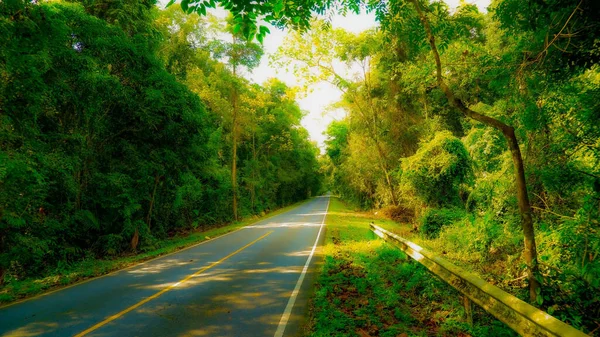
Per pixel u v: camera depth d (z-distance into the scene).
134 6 15.71
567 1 4.89
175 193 18.88
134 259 12.80
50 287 8.80
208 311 6.32
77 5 12.69
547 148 7.30
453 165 15.26
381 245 12.78
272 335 5.15
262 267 10.28
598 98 6.12
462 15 8.03
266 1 4.76
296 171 61.31
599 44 5.33
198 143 17.55
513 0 5.97
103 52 13.37
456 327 5.03
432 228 14.29
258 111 42.16
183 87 16.36
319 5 6.99
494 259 8.93
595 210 5.62
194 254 13.46
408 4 7.93
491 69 7.30
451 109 23.64
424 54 15.27
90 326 5.70
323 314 5.71
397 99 25.58
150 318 6.01
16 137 9.84
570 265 5.84
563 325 3.00
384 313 5.87
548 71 6.23
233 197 31.73
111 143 15.21
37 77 9.66
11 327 5.75
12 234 10.21
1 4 8.17
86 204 14.05
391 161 27.59
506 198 8.71
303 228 22.16
